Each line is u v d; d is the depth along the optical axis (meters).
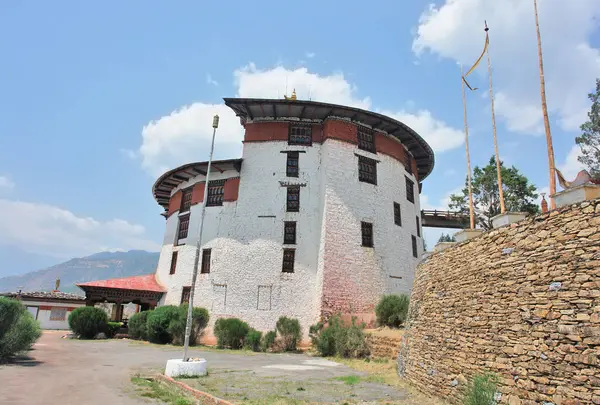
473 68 16.38
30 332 16.94
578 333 6.28
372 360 18.52
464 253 10.30
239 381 12.77
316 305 25.62
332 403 9.62
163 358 19.50
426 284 12.60
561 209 7.27
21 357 17.33
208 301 27.92
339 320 23.02
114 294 31.48
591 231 6.57
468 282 9.70
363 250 27.38
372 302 26.58
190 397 10.86
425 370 11.15
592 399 5.82
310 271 26.88
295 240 27.66
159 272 34.91
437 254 12.30
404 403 9.70
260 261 27.61
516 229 8.34
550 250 7.29
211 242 29.42
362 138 30.19
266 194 28.86
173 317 26.91
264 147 29.89
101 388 11.83
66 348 22.52
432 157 35.59
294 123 30.19
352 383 12.51
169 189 37.22
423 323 12.02
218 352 22.64
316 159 29.23
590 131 22.03
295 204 28.52
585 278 6.42
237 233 28.67
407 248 30.77
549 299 7.01
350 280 26.28
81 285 30.55
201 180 32.31
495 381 7.80
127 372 15.20
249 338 24.20
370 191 29.03
